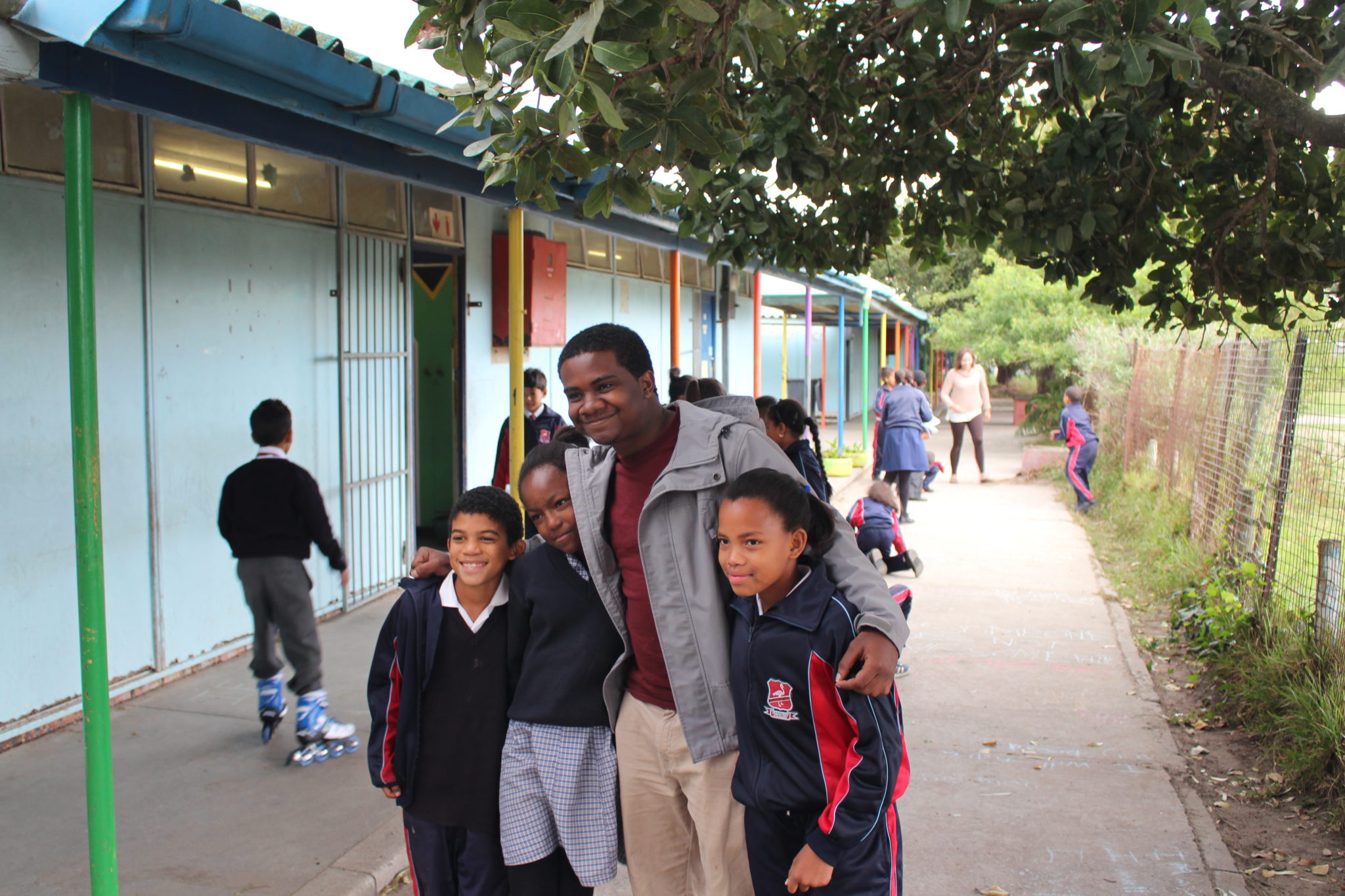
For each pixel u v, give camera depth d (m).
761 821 2.56
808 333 16.89
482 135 4.66
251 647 6.41
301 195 6.80
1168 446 10.61
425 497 9.82
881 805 2.33
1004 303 19.17
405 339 8.05
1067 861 4.01
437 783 2.81
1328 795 4.43
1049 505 13.01
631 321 12.95
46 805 4.32
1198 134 4.21
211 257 6.00
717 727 2.58
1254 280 4.38
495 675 2.81
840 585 2.48
